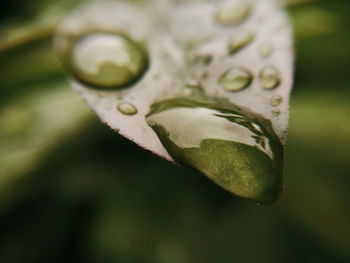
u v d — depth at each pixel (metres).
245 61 0.05
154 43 0.05
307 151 0.06
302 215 0.06
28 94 0.06
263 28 0.05
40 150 0.06
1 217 0.06
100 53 0.05
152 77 0.05
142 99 0.05
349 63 0.06
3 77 0.06
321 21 0.06
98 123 0.06
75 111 0.06
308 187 0.06
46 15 0.06
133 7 0.05
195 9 0.05
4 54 0.06
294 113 0.06
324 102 0.06
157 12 0.05
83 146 0.06
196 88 0.05
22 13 0.06
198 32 0.05
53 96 0.06
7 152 0.06
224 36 0.05
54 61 0.06
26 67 0.06
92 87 0.05
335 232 0.06
